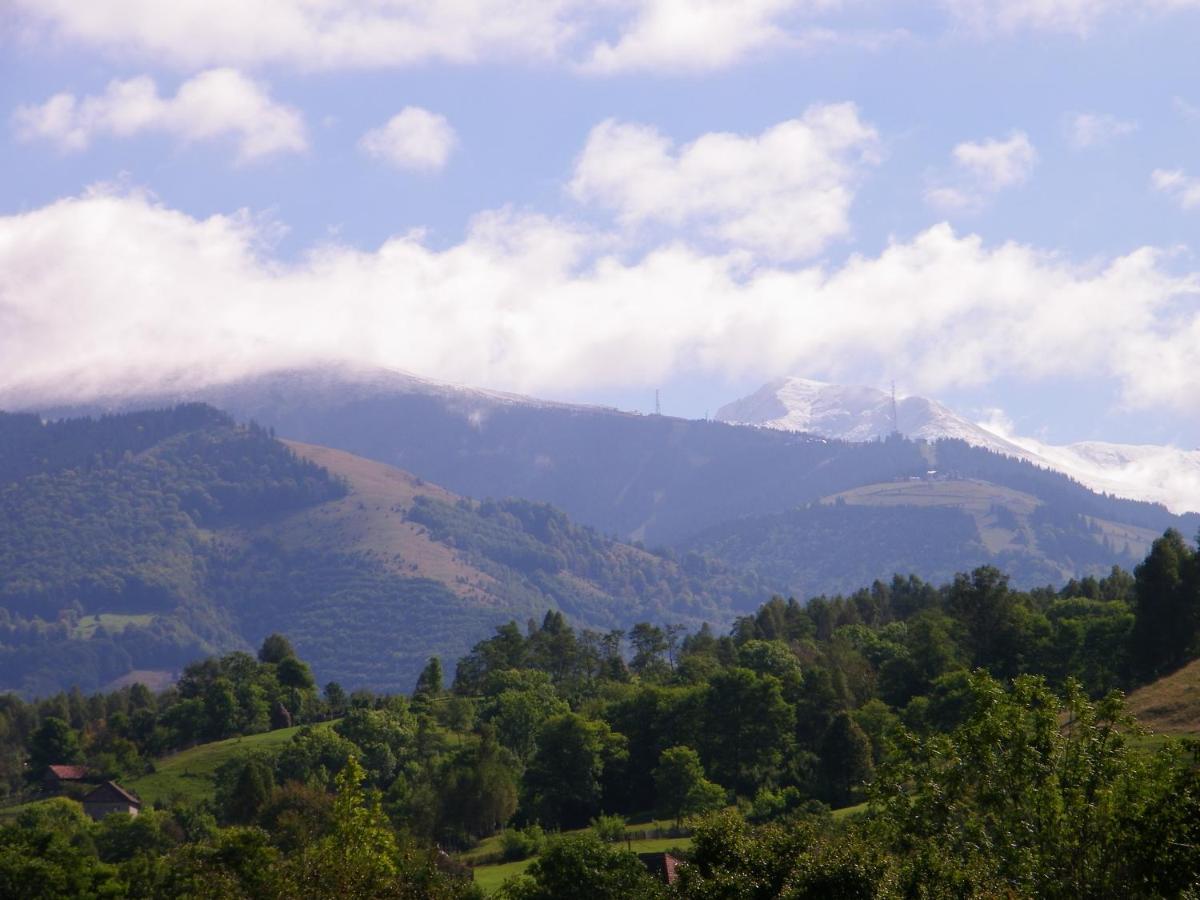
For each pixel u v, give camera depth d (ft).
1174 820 191.83
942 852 220.43
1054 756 213.87
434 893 307.99
